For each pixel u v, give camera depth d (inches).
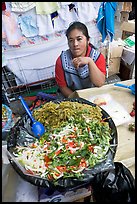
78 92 39.7
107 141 26.3
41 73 82.8
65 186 21.8
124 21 81.7
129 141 29.2
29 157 25.0
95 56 48.6
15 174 25.5
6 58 74.1
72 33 43.8
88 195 24.9
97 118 30.4
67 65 49.3
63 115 30.4
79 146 26.0
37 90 79.4
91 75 46.2
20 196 23.7
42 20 70.3
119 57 72.1
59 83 52.4
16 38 70.9
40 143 27.4
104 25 64.4
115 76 72.0
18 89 77.9
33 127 29.0
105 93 39.3
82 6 71.5
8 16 66.2
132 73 67.4
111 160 23.9
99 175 21.7
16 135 28.1
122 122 32.0
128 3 84.4
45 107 32.8
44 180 22.3
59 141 27.0
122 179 21.0
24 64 78.2
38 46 75.9
